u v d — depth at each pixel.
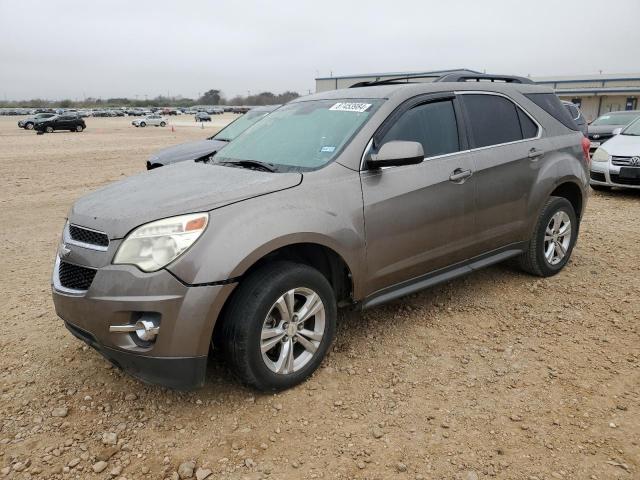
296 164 3.66
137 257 2.85
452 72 4.60
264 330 3.11
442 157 4.05
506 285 5.01
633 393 3.26
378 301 3.77
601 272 5.36
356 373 3.53
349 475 2.62
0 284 5.33
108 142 29.61
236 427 3.00
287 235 3.10
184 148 9.05
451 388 3.35
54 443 2.88
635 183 9.34
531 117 4.89
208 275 2.85
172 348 2.85
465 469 2.64
